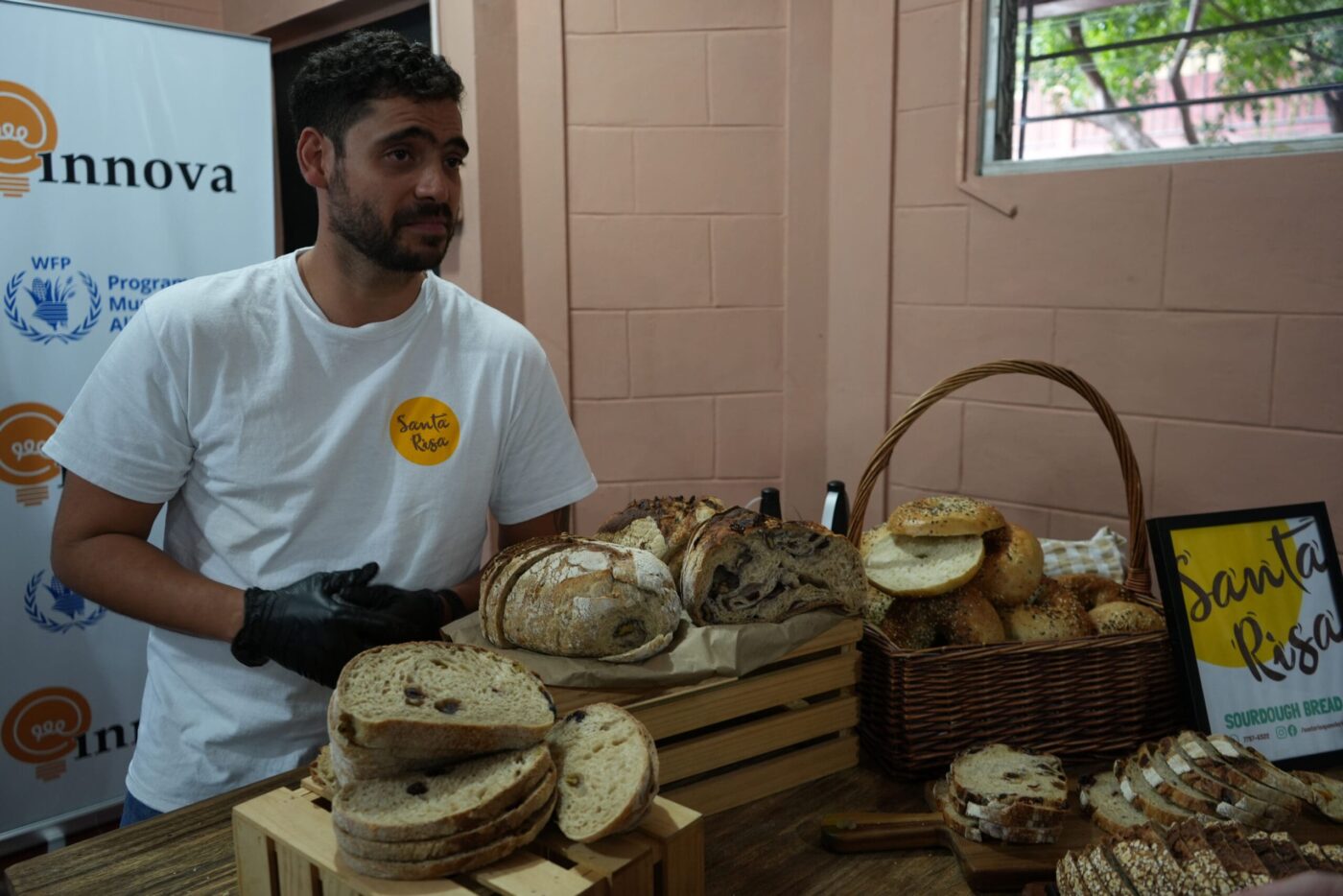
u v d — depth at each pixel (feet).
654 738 2.99
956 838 2.97
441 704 2.43
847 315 7.06
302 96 3.59
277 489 3.80
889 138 6.64
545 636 3.04
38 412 6.48
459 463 4.00
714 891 2.79
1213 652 3.57
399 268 3.67
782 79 6.98
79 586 3.79
